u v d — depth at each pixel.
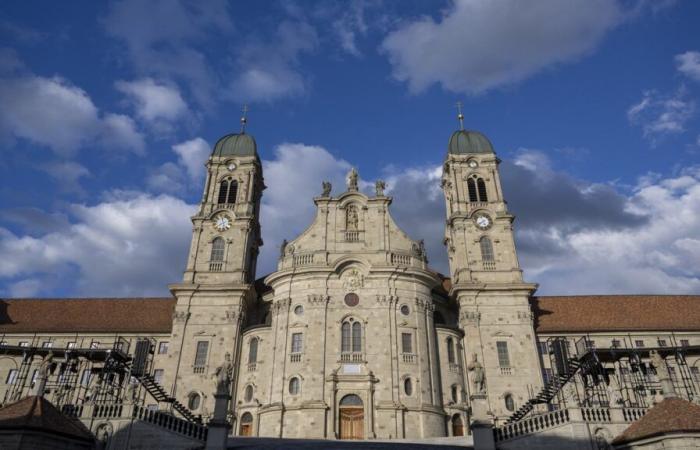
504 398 55.81
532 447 34.09
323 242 60.22
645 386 45.09
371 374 52.75
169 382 56.44
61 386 45.72
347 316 56.03
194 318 60.09
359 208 62.75
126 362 45.69
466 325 59.97
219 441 34.28
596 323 62.44
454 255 66.38
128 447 34.12
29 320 65.31
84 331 63.41
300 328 55.72
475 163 70.31
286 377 53.56
